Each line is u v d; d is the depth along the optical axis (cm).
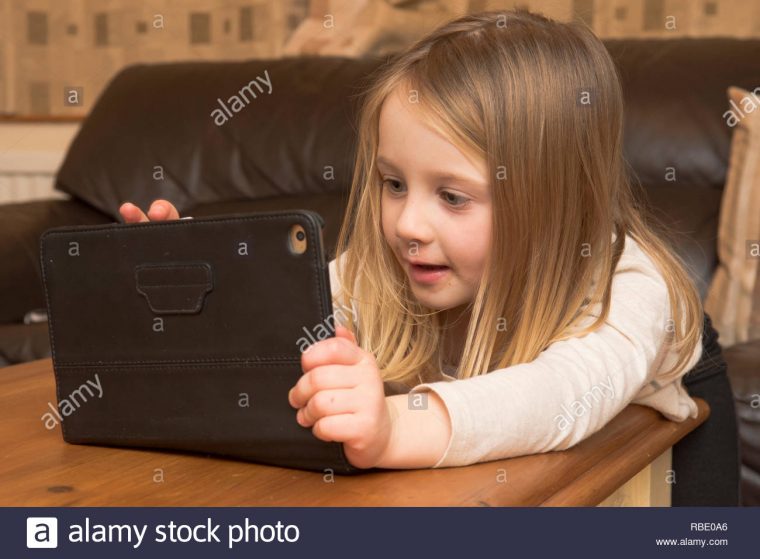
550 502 67
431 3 215
